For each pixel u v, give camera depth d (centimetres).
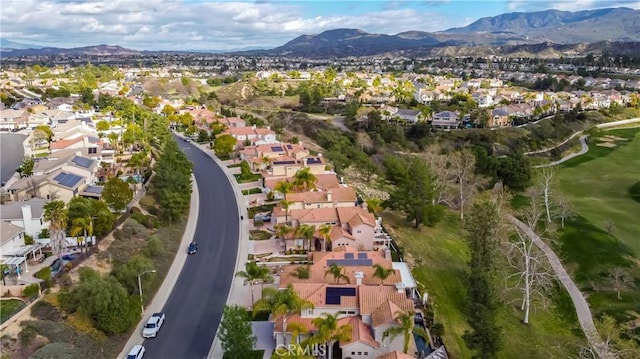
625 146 18925
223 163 15050
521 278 8044
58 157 11981
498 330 6094
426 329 6662
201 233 9669
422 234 10456
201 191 12269
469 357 6388
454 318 7369
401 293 6291
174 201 9844
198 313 6856
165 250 8556
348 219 9062
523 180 13812
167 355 5947
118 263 7412
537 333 7300
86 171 10856
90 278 6284
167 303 7112
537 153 18362
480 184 13025
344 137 18500
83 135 14138
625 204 12675
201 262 8412
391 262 7756
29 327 5619
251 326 6203
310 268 7200
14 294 6150
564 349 6906
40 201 8475
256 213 10662
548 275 8050
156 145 16188
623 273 8594
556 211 11488
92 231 7744
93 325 6038
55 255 7362
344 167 14600
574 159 17412
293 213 9431
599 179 14888
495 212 8262
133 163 12162
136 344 6153
